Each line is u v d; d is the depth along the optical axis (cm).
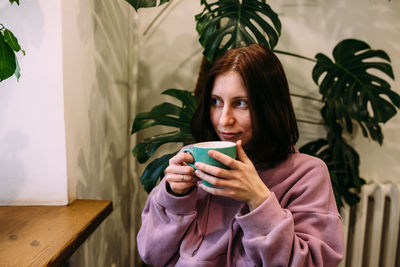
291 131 67
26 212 79
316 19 143
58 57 78
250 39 103
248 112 62
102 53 112
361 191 143
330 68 124
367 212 155
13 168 83
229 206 70
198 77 140
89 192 102
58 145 82
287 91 64
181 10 147
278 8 143
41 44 77
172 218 65
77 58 89
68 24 82
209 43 103
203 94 67
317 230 61
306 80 148
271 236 53
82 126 94
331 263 58
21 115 80
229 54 63
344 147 133
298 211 62
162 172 104
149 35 149
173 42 149
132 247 159
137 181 160
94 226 76
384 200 144
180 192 62
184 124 108
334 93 123
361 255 145
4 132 81
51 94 79
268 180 68
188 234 67
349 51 122
